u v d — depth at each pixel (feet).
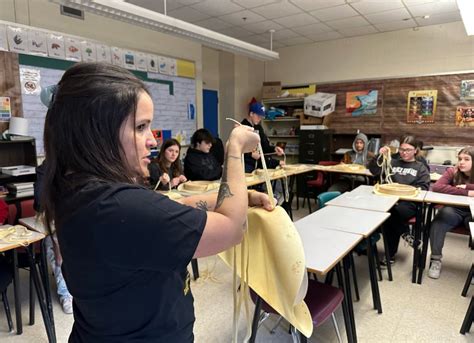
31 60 12.11
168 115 17.42
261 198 2.91
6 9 11.52
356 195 9.95
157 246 1.68
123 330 1.88
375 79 18.98
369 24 17.17
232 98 22.66
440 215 9.67
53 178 1.88
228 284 9.21
